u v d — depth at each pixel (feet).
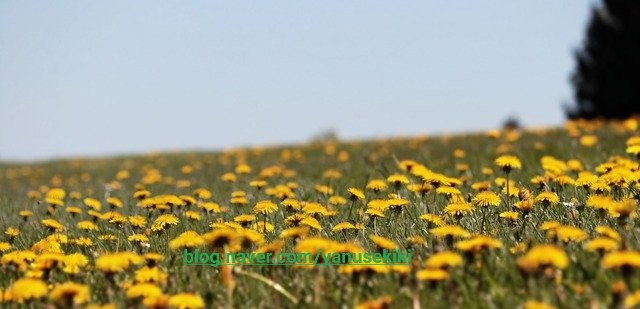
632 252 10.10
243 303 11.69
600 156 28.58
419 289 11.07
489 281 10.90
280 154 51.01
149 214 19.57
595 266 11.22
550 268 10.43
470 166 30.50
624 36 101.35
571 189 19.35
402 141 52.19
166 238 16.79
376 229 15.88
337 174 28.48
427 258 12.90
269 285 12.23
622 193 17.54
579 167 23.45
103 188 36.52
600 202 14.23
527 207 15.20
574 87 105.81
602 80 103.04
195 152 65.98
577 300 10.09
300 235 13.44
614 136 38.88
